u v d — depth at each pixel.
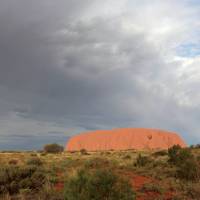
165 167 22.47
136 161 25.64
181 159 23.81
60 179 16.50
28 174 15.88
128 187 12.30
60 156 40.28
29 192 13.91
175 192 15.79
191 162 20.59
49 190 14.08
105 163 23.56
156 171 20.89
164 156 33.28
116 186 12.03
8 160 30.17
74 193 11.84
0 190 13.83
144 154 40.62
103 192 11.77
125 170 21.36
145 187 15.90
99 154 46.22
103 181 11.90
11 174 15.23
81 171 12.62
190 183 17.67
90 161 23.23
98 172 12.23
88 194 11.66
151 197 14.69
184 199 14.45
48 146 59.34
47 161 28.98
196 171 19.80
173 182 17.58
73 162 24.88
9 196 13.03
